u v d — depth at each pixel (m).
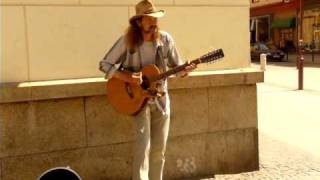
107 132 4.83
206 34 5.23
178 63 4.42
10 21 4.52
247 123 5.39
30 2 4.56
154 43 4.21
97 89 4.68
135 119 4.27
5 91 4.39
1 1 4.48
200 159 5.24
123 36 4.21
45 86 4.50
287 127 8.33
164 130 4.34
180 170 5.17
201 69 5.23
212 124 5.24
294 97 12.21
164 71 4.30
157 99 4.22
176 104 5.06
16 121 4.51
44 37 4.63
